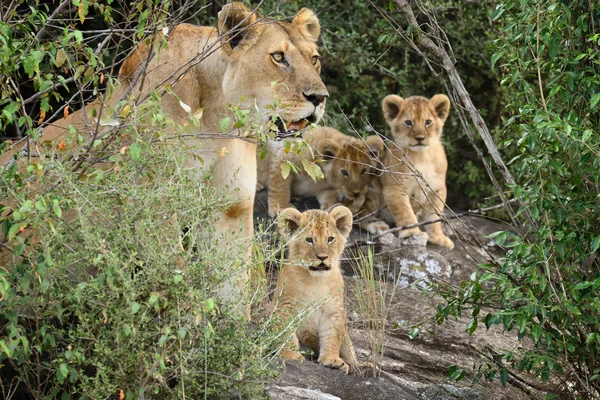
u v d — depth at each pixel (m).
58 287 8.38
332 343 11.02
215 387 8.86
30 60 8.43
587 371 10.36
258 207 16.78
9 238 7.67
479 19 18.38
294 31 10.91
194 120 9.00
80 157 8.88
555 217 10.05
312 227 11.31
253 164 11.36
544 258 9.59
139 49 10.73
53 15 10.20
